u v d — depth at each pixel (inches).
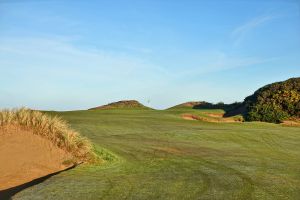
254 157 629.3
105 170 469.4
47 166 467.5
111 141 781.9
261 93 1867.6
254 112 1673.2
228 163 555.2
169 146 735.7
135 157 593.0
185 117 1583.4
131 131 964.6
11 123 518.0
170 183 400.8
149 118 1360.7
